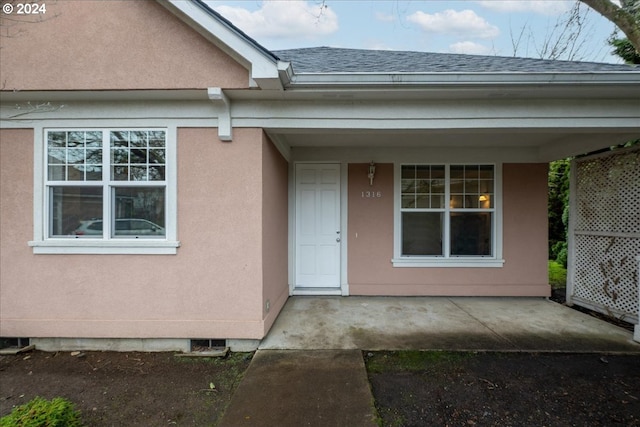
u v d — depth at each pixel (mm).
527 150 5504
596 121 3539
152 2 3295
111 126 3543
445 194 5574
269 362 3107
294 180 5621
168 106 3535
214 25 3049
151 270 3535
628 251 4324
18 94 3361
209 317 3535
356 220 5586
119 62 3291
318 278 5672
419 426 2219
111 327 3488
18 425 1863
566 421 2260
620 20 2943
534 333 3842
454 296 5492
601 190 4742
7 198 3527
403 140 5035
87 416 2377
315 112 3592
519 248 5512
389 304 5027
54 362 3273
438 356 3258
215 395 2664
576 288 5059
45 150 3541
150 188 3604
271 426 2172
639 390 2650
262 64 2982
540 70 3652
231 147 3572
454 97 3514
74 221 3592
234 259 3543
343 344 3521
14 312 3520
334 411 2336
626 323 4230
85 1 3281
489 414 2346
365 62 4508
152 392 2709
